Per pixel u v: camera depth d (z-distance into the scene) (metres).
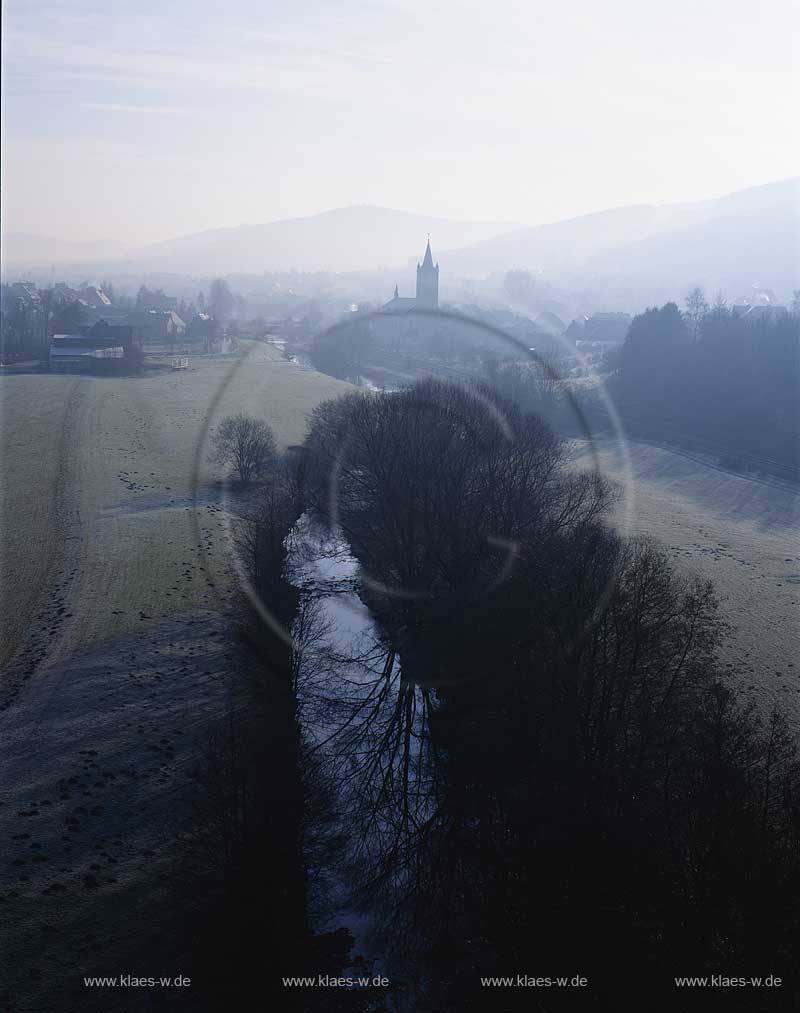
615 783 35.34
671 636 42.72
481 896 33.91
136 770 38.88
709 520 88.38
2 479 90.38
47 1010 26.62
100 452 102.88
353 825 38.56
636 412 136.00
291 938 30.94
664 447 119.81
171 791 37.38
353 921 33.16
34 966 28.17
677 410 135.12
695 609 45.81
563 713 38.59
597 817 33.97
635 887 30.45
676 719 36.72
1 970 27.94
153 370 176.12
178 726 42.84
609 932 29.42
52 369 174.00
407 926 32.66
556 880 32.56
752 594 65.00
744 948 26.30
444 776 41.84
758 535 83.94
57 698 45.09
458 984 29.72
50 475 92.25
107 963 28.48
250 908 30.48
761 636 56.22
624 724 37.12
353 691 50.25
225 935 29.70
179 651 51.03
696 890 28.39
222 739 39.47
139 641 52.22
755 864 27.72
